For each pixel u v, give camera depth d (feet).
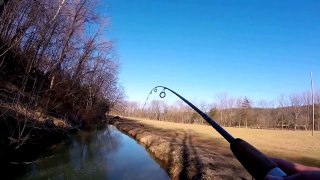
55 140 95.81
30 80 97.25
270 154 86.38
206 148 93.45
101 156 85.71
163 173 68.39
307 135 172.04
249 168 4.45
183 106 370.53
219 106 355.97
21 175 56.08
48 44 87.61
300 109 297.33
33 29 79.66
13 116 68.03
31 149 72.59
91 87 171.94
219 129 6.33
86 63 132.57
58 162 70.38
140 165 75.87
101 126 209.36
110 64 178.50
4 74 86.17
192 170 62.13
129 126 189.67
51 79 104.37
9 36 79.66
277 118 316.40
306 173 3.43
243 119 332.80
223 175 55.52
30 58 86.43
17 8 72.23
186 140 116.47
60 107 122.62
